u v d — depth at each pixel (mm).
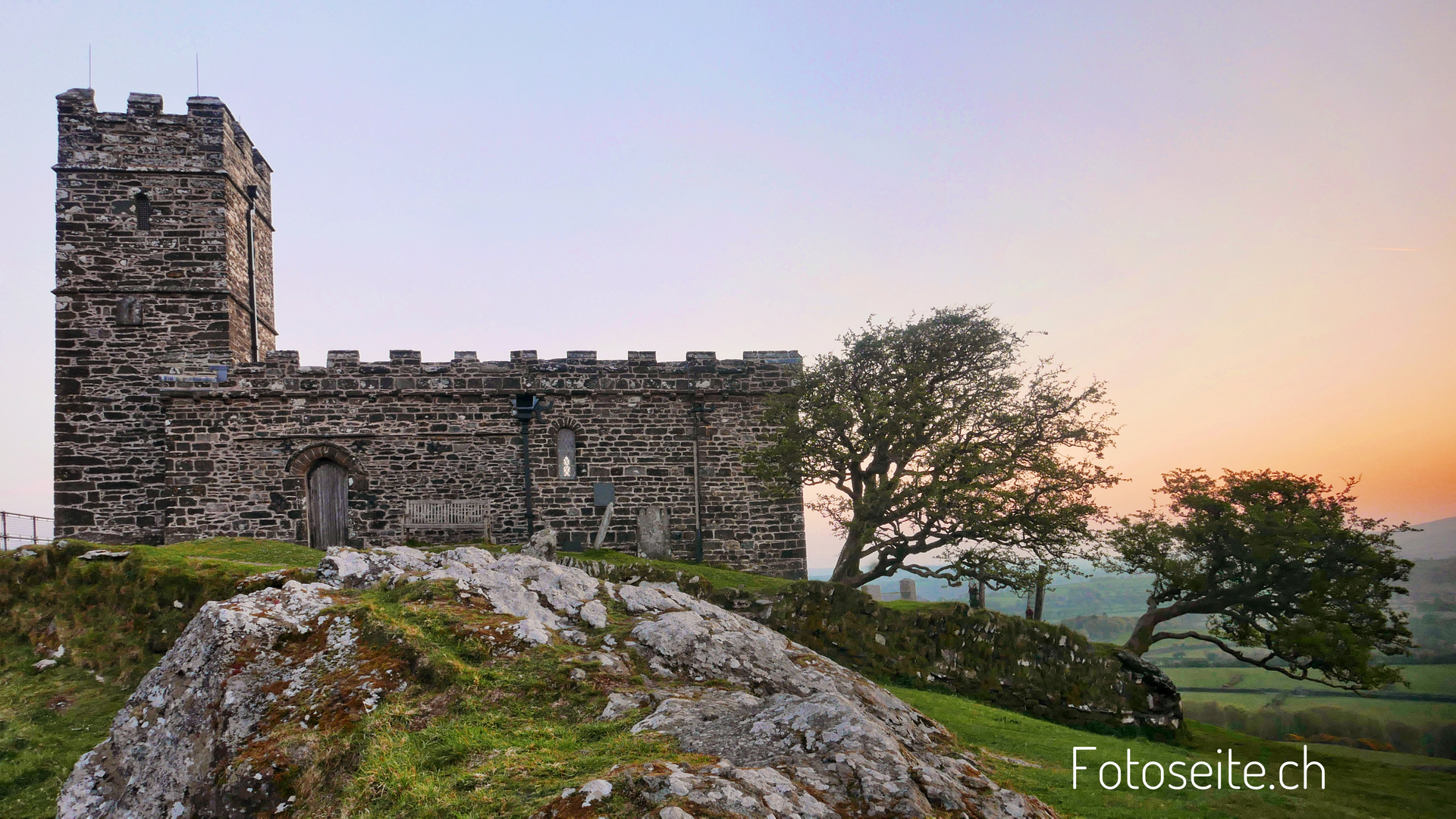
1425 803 15375
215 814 10406
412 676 11883
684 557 29984
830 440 29094
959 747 13945
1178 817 12227
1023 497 28000
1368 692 24375
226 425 28453
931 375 29516
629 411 30438
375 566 16297
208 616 13141
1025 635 23078
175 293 30453
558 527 29578
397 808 9016
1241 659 28312
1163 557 28297
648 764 8656
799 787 8609
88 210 30328
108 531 28938
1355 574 25828
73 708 16594
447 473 29281
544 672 12047
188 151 30969
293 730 11156
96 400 29562
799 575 30391
